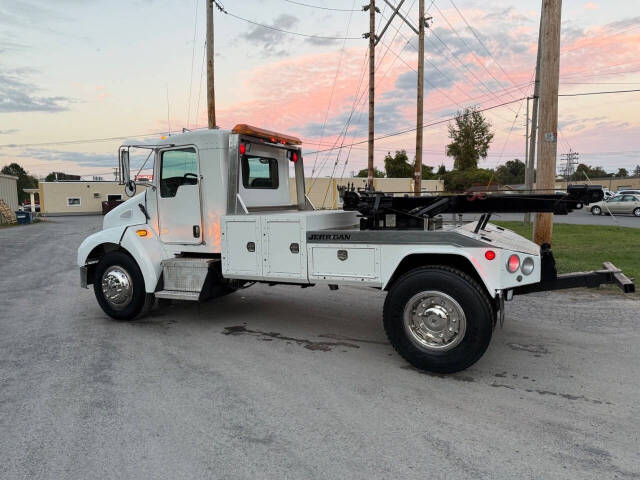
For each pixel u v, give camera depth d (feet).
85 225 97.25
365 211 15.85
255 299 24.43
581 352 15.61
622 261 32.58
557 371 14.02
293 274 16.10
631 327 18.30
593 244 43.45
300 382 13.46
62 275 33.60
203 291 18.10
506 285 13.37
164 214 19.51
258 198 19.77
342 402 12.10
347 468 9.12
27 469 9.16
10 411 11.67
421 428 10.69
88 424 10.96
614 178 251.39
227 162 18.11
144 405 11.98
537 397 12.28
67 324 19.89
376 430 10.61
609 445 9.87
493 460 9.35
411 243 14.07
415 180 61.67
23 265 39.14
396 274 14.84
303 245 15.81
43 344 17.13
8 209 108.68
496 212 15.30
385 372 14.19
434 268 13.85
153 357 15.67
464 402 12.03
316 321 20.13
